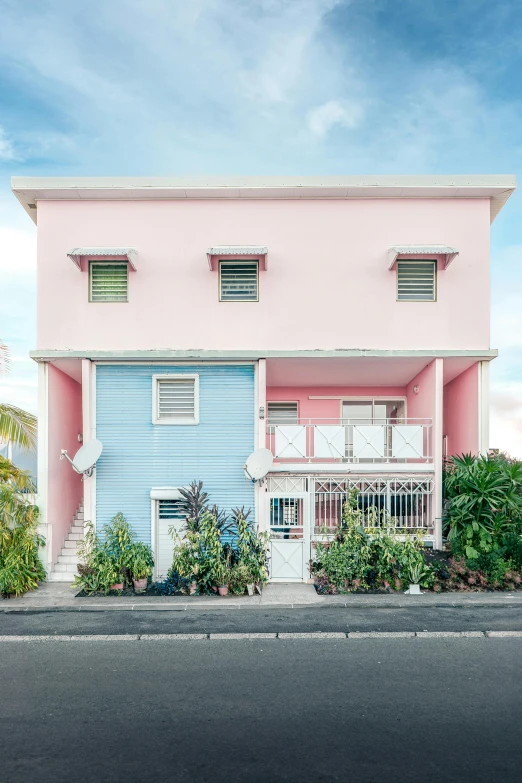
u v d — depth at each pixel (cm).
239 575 1188
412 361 1402
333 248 1384
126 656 852
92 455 1288
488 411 1381
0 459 1287
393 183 1358
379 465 1359
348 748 586
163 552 1346
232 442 1352
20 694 724
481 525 1256
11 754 582
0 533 1207
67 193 1361
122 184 1355
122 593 1204
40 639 930
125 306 1365
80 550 1271
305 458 1487
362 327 1370
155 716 660
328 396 1714
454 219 1387
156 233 1379
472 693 713
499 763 557
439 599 1130
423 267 1390
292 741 601
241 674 779
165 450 1350
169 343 1362
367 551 1205
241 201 1384
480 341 1373
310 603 1121
